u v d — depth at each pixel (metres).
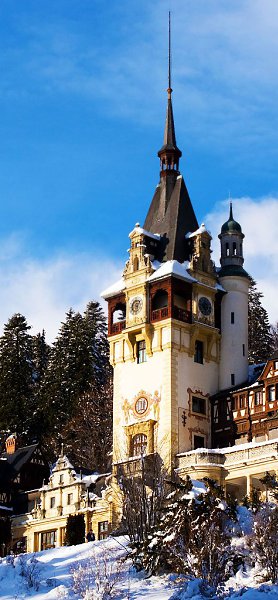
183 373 88.06
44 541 98.19
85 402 116.50
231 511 50.09
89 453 112.00
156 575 49.06
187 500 49.81
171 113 100.81
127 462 84.19
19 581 50.59
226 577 47.00
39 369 131.12
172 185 97.50
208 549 47.12
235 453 82.38
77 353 121.50
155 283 89.75
